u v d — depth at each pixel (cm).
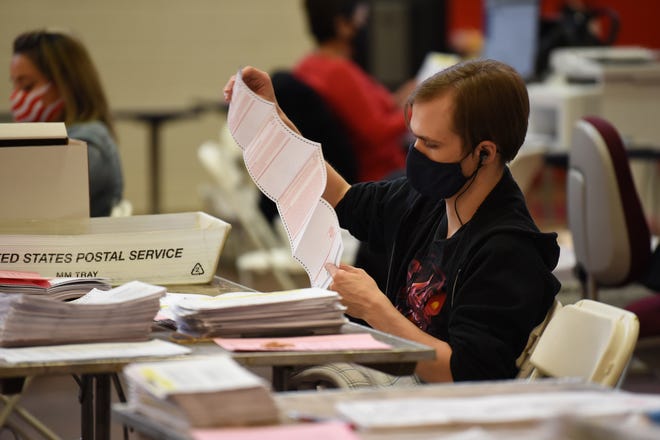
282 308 354
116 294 361
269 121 455
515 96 402
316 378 435
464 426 245
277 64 1962
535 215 1689
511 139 403
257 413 247
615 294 899
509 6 1260
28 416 573
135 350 327
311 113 1037
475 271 394
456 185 408
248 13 1928
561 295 777
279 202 445
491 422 246
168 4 1881
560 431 236
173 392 246
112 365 314
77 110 678
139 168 1902
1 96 1761
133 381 262
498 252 390
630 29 2167
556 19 1274
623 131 1101
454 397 272
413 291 426
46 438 578
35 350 328
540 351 379
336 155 1048
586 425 234
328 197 496
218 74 1930
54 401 807
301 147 441
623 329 346
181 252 465
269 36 1948
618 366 340
